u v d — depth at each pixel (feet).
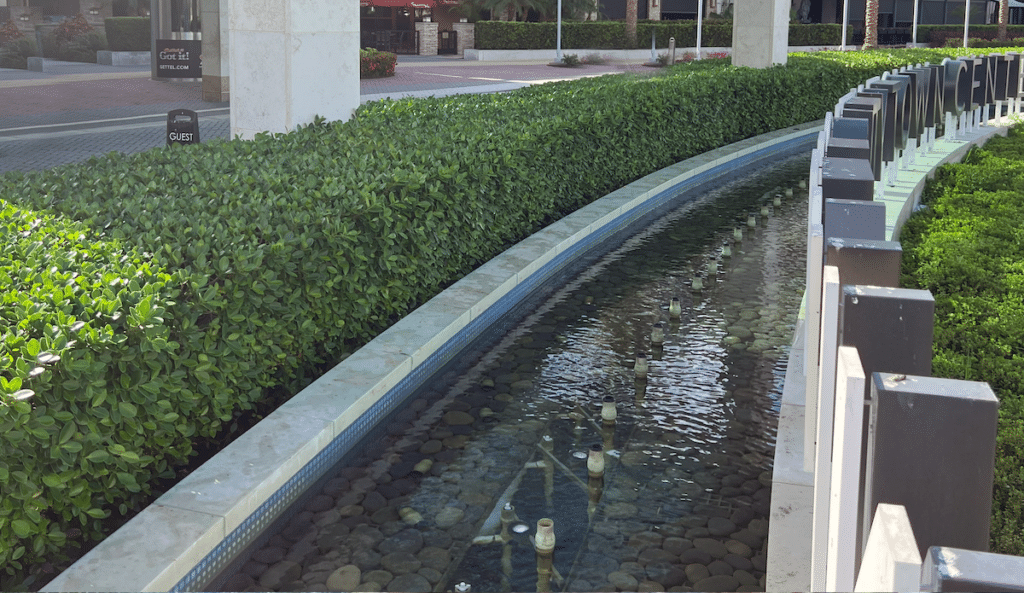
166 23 86.22
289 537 15.55
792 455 16.49
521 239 33.45
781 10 73.97
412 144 30.14
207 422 17.16
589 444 19.02
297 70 35.29
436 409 20.75
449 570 14.60
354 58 37.50
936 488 8.05
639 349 24.57
